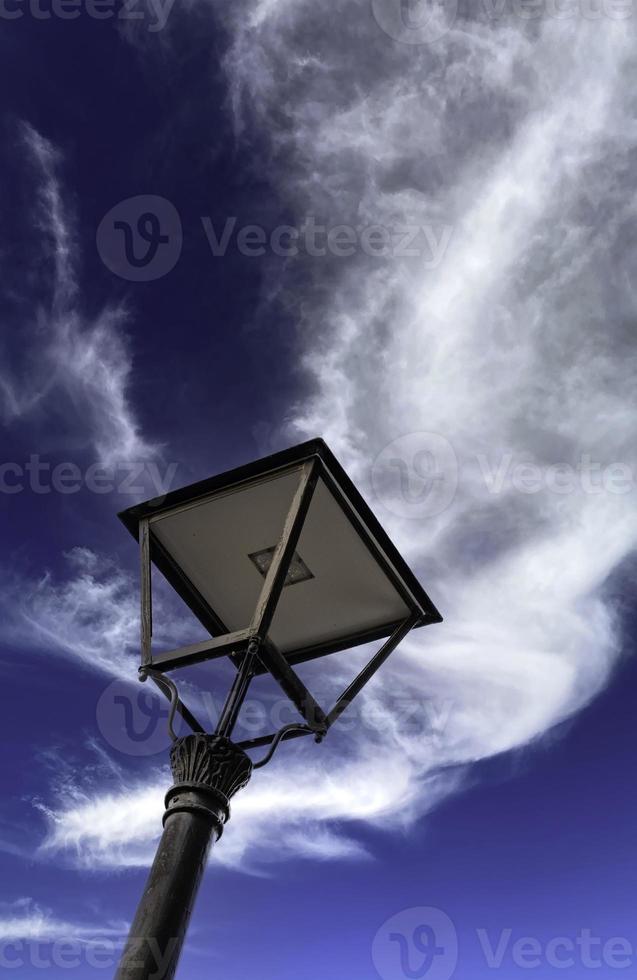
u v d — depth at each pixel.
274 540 6.95
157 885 4.23
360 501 6.74
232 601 7.39
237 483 6.66
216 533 6.97
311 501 6.71
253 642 5.45
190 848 4.44
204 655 5.64
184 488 6.82
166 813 4.66
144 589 6.40
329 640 7.58
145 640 5.98
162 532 6.98
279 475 6.48
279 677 5.65
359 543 6.87
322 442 6.45
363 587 7.17
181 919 4.14
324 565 7.07
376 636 7.43
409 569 7.05
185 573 7.23
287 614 7.42
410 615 7.13
